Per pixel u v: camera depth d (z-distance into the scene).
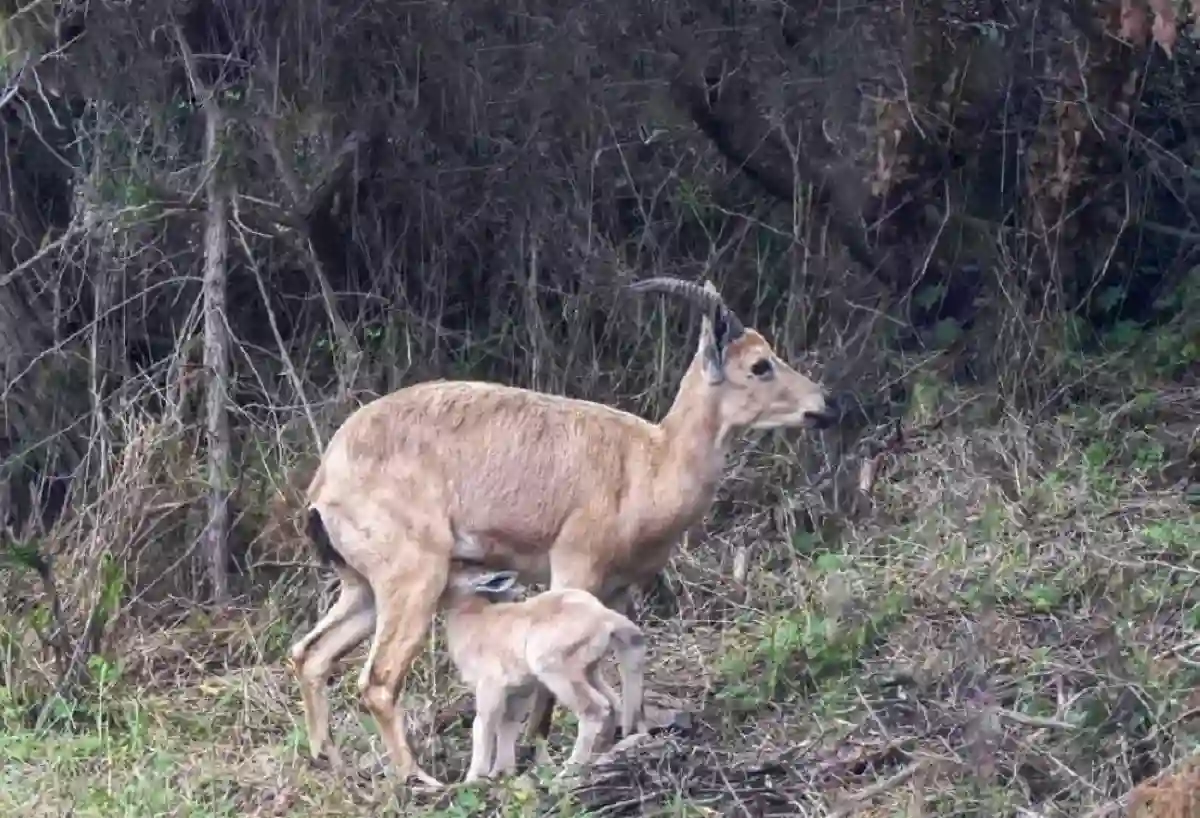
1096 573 10.36
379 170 14.02
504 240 14.24
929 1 13.12
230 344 13.11
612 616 8.93
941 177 14.05
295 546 12.42
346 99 13.72
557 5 13.83
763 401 9.78
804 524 12.64
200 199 13.02
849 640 10.06
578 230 14.18
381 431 9.51
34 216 13.97
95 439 12.83
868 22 13.48
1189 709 8.27
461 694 10.65
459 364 13.96
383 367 13.70
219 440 12.60
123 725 10.50
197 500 12.53
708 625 11.59
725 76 13.92
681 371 13.74
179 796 9.09
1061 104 13.20
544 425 9.61
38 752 9.91
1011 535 11.28
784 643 10.31
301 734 10.06
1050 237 13.73
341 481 9.46
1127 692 8.53
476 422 9.56
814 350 13.90
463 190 14.16
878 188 12.92
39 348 13.54
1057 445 12.57
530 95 14.02
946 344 13.90
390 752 9.29
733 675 10.27
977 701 8.93
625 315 14.05
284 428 12.86
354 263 14.12
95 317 13.12
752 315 14.27
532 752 9.54
